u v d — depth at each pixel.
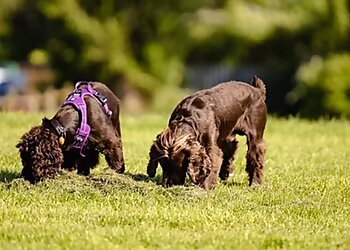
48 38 50.28
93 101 12.82
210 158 12.54
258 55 49.66
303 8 47.91
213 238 9.98
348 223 11.26
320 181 14.23
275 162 16.56
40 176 12.21
